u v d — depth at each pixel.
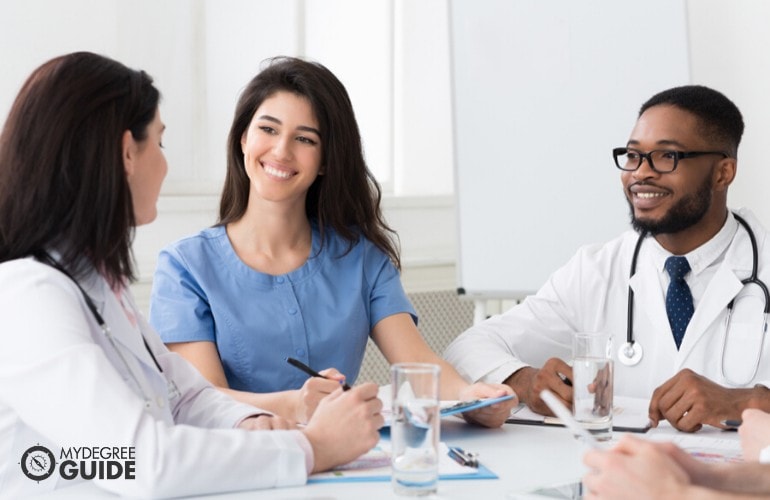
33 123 1.36
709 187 2.10
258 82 2.15
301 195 2.18
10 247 1.37
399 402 1.30
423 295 3.94
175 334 2.08
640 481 1.09
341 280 2.21
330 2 3.78
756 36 3.48
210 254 2.15
